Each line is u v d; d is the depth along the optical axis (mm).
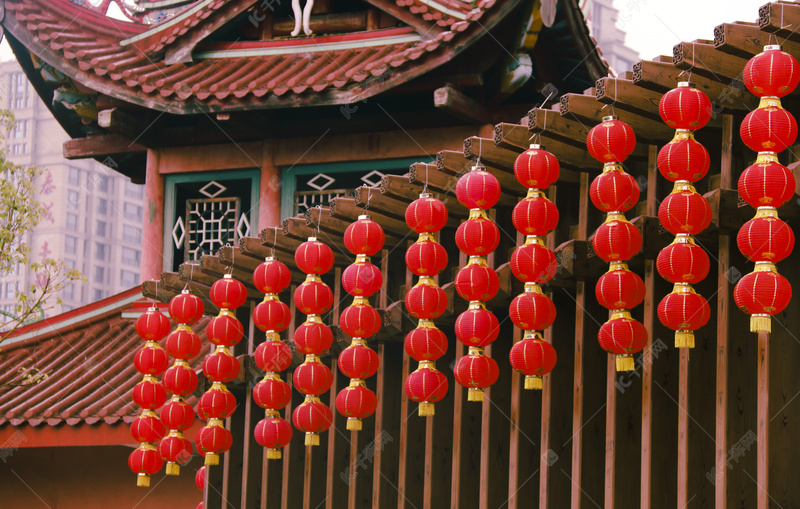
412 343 8555
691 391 7559
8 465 14180
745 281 6508
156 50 13898
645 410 7500
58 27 14164
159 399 10633
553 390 8484
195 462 13484
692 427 7441
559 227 8648
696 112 6812
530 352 7758
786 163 7336
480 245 7984
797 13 6500
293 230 10094
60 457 14070
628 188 7219
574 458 8000
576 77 13969
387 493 9953
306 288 9344
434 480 9492
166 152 14977
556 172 7691
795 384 6891
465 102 12789
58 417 12523
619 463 7746
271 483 10938
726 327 7035
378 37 13320
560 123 7793
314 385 9344
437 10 12555
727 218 7102
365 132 13945
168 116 14875
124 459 13844
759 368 6758
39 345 15008
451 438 9828
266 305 9656
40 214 14172
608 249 7262
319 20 13734
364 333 9023
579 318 8172
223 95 13102
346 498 10469
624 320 7258
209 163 14688
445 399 9852
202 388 11016
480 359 8117
